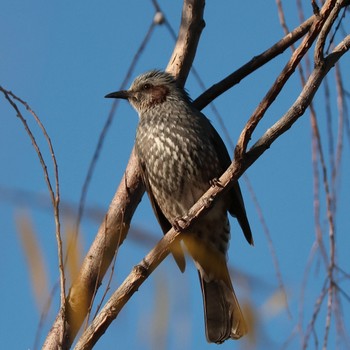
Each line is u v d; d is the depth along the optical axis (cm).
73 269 484
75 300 913
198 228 1198
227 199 1177
